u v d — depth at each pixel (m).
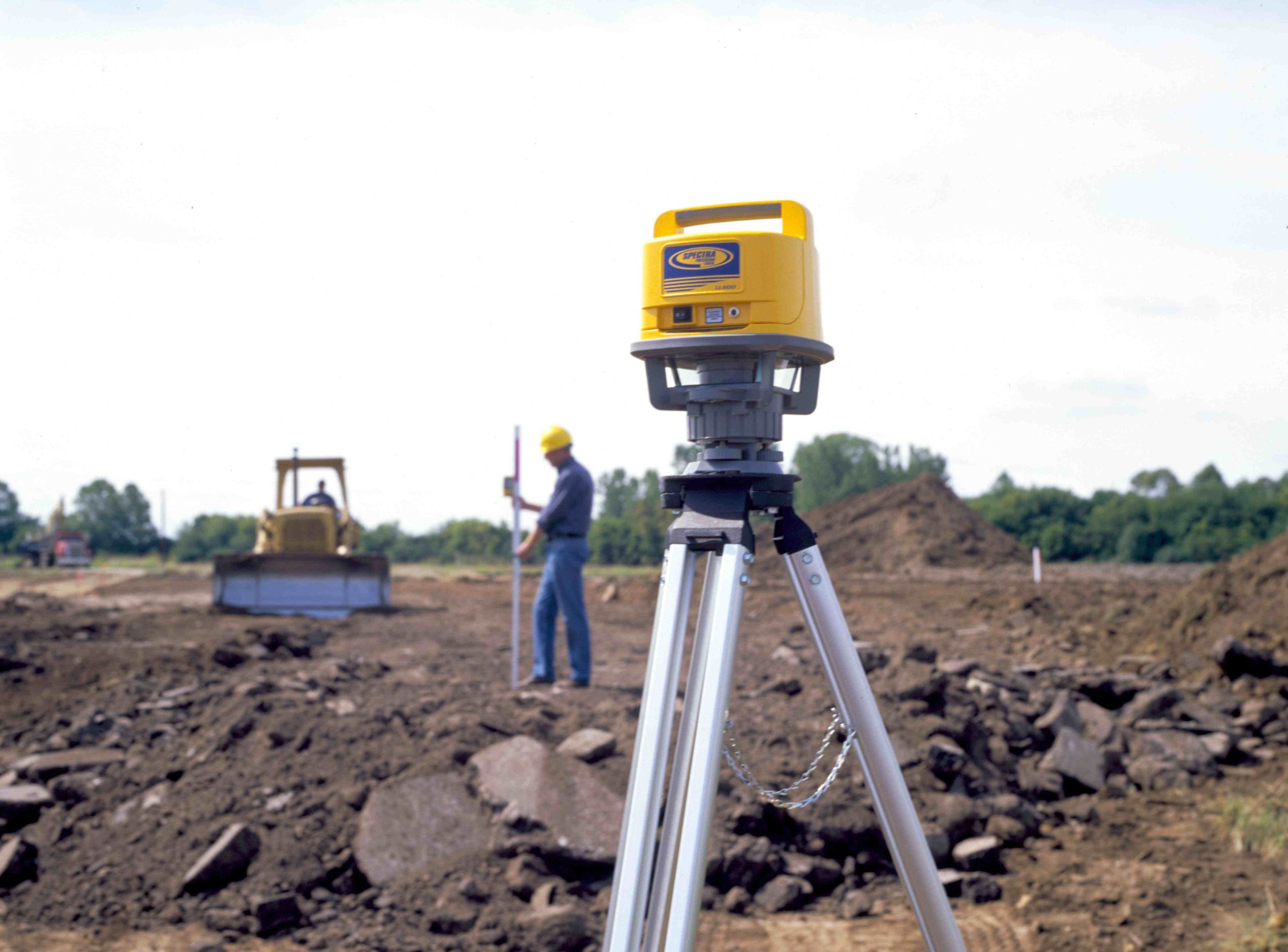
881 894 4.69
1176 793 6.05
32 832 5.32
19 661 9.15
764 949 4.12
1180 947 3.90
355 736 5.80
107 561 75.94
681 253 2.12
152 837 5.05
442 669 9.55
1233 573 10.67
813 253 2.21
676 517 2.23
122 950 4.15
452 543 77.50
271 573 16.25
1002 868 4.91
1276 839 4.91
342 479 18.36
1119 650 10.12
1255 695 7.88
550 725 6.11
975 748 6.17
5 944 4.22
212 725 6.32
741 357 2.13
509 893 4.50
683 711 2.13
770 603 15.81
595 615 16.27
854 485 72.12
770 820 5.09
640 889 1.85
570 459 7.70
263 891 4.48
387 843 4.79
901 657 7.48
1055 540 54.59
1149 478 65.31
